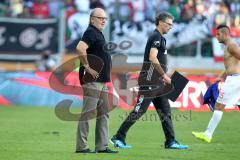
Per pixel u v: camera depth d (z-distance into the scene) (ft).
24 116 204.23
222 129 172.55
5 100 243.60
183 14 256.93
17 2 283.38
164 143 137.49
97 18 118.21
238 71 135.13
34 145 138.41
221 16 258.78
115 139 133.59
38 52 265.95
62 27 262.06
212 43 254.88
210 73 252.83
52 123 185.68
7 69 267.18
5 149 131.03
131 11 259.60
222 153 128.67
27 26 266.57
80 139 123.13
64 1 274.16
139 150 129.90
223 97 133.80
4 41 267.18
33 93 242.17
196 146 139.44
